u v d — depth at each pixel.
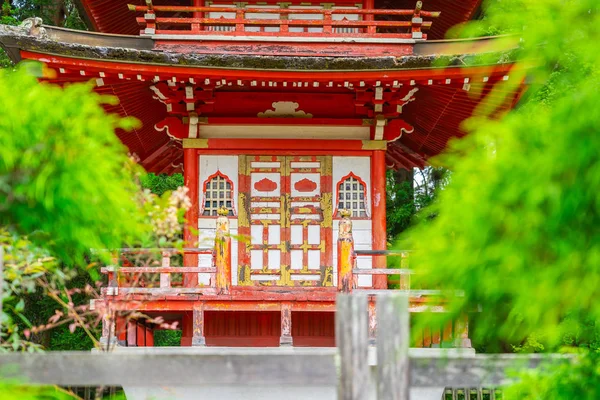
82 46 12.60
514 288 4.54
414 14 14.34
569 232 4.45
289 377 4.96
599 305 4.50
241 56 12.95
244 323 13.98
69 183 6.09
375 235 14.50
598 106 4.37
